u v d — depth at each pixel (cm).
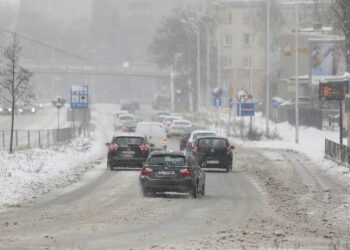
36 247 3378
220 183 6881
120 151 7956
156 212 4772
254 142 13162
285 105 19925
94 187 6350
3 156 9162
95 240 3619
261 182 6944
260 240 3647
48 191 5984
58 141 12825
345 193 5897
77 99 14062
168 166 5569
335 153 8656
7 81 10819
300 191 6103
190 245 3466
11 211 4731
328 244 3559
